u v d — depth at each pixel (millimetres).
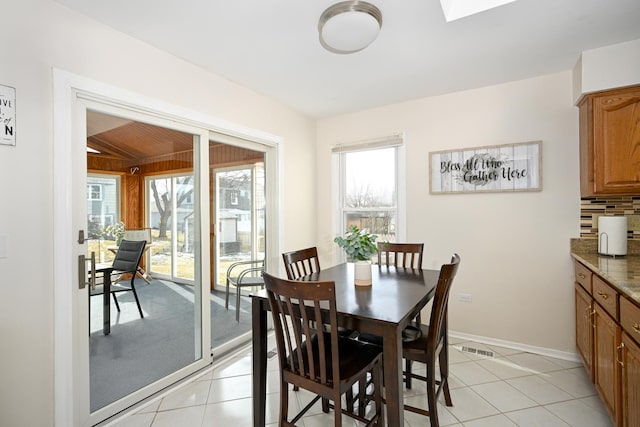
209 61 2418
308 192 3811
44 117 1645
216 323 2801
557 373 2414
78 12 1786
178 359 2410
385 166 3576
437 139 3180
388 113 3451
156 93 2195
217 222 2812
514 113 2830
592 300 2098
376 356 1628
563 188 2648
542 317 2732
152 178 2262
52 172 1671
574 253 2543
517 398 2107
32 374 1598
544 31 2018
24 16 1579
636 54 2141
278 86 2912
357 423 1883
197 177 2574
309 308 1598
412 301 1664
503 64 2496
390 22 1907
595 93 2289
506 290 2873
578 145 2588
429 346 1685
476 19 1884
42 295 1634
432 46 2205
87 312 1856
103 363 1968
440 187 3152
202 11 1805
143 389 2123
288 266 2340
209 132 2684
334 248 3852
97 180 1946
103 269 1974
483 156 2957
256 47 2217
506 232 2871
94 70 1859
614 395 1676
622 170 2213
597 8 1778
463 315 3057
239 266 3025
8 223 1527
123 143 2086
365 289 1918
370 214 3670
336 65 2502
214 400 2129
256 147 3189
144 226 2219
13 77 1542
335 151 3805
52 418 1659
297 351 1522
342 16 1749
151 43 2145
